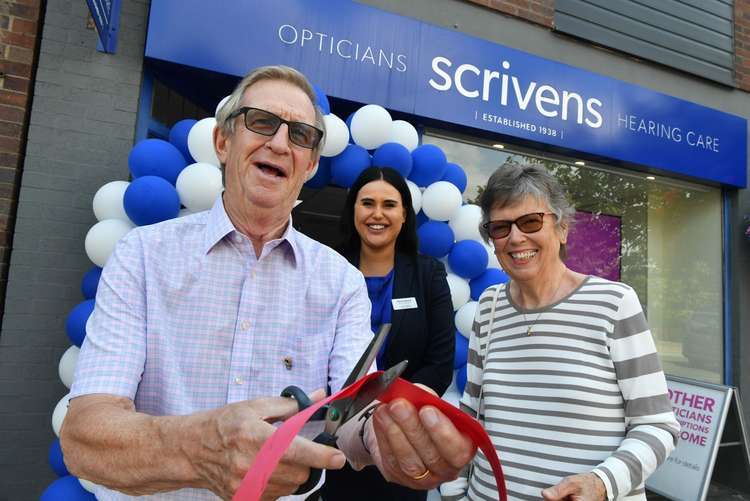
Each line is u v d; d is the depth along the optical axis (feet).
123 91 7.93
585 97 11.41
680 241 13.03
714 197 13.51
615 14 12.18
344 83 9.19
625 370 3.79
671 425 3.68
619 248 12.42
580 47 11.78
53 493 5.79
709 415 9.64
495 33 10.87
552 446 3.85
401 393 2.09
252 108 3.14
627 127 11.85
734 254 13.07
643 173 12.69
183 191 6.48
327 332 3.27
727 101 13.53
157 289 2.89
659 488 9.87
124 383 2.55
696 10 13.29
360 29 9.36
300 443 1.78
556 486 3.36
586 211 12.15
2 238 7.35
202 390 2.87
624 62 12.30
